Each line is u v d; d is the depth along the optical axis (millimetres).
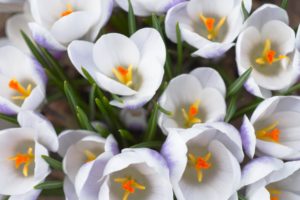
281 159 426
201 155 433
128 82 428
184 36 437
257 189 413
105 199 398
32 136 427
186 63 480
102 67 433
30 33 478
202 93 432
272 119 441
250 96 481
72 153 427
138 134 448
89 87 482
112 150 410
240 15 432
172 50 477
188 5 445
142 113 440
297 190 438
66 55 507
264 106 414
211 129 418
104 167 409
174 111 434
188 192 420
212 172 428
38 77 430
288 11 549
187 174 429
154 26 438
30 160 428
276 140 428
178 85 430
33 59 438
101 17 442
